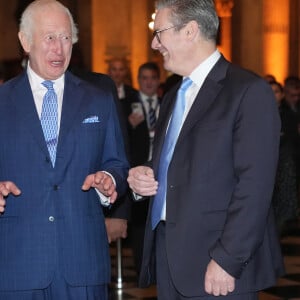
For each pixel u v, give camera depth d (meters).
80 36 17.41
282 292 7.37
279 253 3.88
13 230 3.92
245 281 3.71
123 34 17.55
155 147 4.09
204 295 3.71
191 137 3.76
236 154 3.65
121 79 8.65
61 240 3.93
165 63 3.90
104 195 3.98
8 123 3.96
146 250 4.02
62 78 4.09
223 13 18.05
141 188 3.92
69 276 3.93
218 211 3.71
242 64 17.94
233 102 3.70
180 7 3.79
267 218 3.84
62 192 3.95
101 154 4.13
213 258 3.59
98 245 4.02
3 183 3.78
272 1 17.81
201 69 3.84
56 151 3.96
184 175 3.75
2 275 3.92
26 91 4.00
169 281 3.92
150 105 8.32
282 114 10.62
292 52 17.92
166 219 3.79
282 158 8.70
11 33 17.58
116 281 7.94
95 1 17.42
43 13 3.92
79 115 4.02
